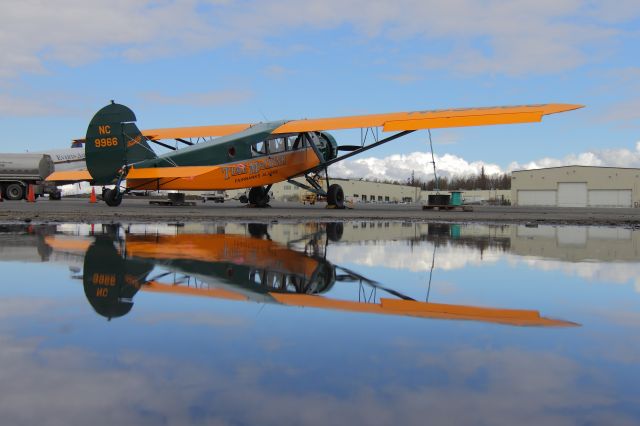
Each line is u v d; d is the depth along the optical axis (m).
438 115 15.23
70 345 1.76
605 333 2.00
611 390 1.40
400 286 3.05
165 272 3.44
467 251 5.14
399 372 1.53
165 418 1.18
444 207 23.12
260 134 18.62
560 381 1.46
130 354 1.67
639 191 61.50
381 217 13.12
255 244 5.58
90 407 1.24
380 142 18.25
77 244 5.29
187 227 8.30
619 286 3.12
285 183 80.75
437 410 1.25
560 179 64.44
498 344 1.83
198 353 1.68
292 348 1.75
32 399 1.29
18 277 3.18
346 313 2.28
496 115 14.01
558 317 2.27
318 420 1.18
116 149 17.97
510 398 1.34
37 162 29.78
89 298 2.56
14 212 13.03
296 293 2.75
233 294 2.69
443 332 1.99
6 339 1.83
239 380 1.44
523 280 3.34
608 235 7.53
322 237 6.68
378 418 1.20
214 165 17.56
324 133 21.25
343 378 1.46
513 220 12.09
